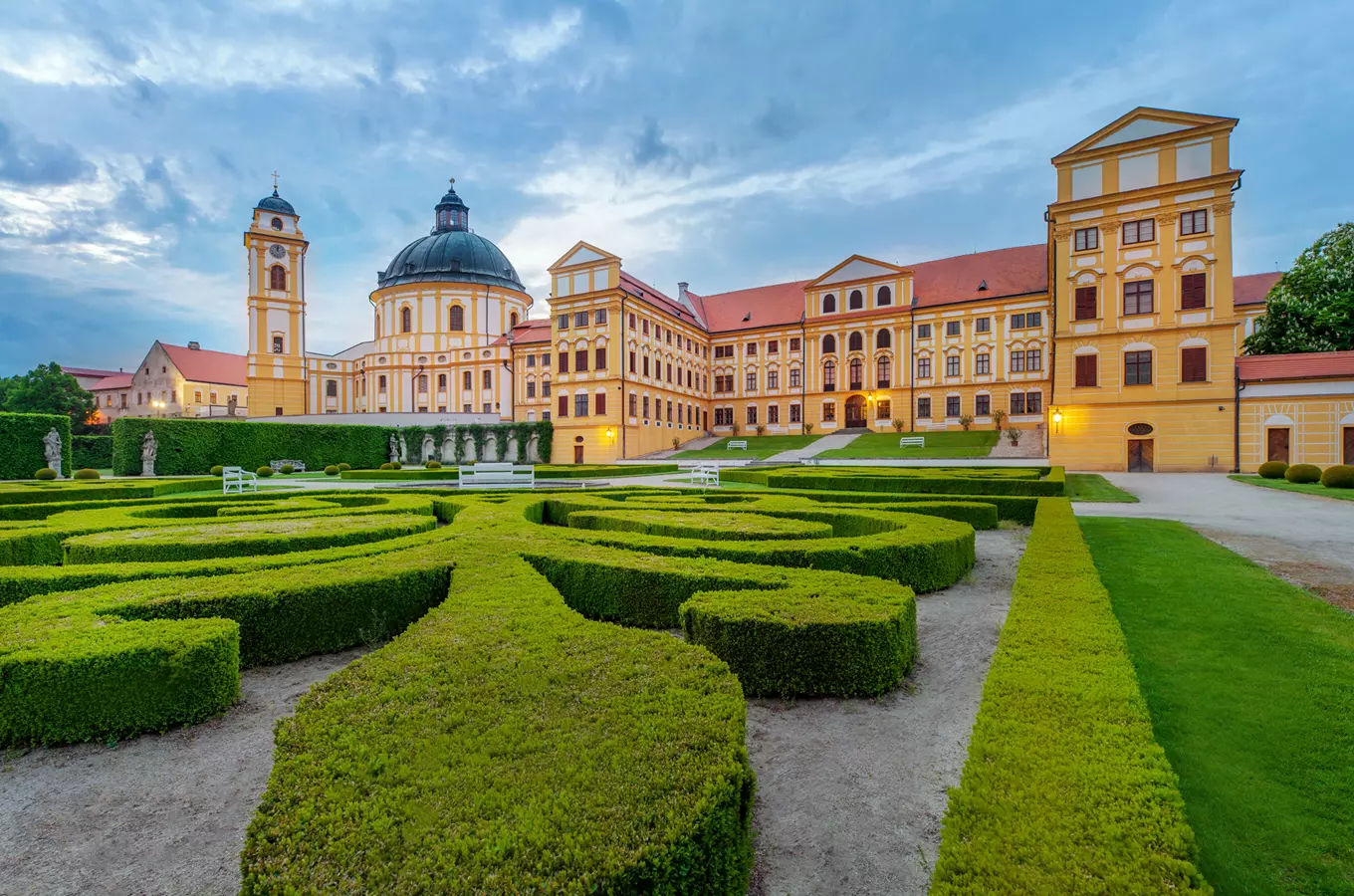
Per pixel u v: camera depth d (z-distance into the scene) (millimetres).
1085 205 30078
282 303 63281
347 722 2902
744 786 2629
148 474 34125
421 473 30688
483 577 5586
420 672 3439
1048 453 31922
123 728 4129
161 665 4215
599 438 46625
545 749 2680
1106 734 2893
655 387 51031
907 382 50625
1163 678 4707
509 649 3783
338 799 2352
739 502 13344
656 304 51281
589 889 1961
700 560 6414
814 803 3453
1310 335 32219
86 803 3518
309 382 67438
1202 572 7902
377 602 5750
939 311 49625
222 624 4645
